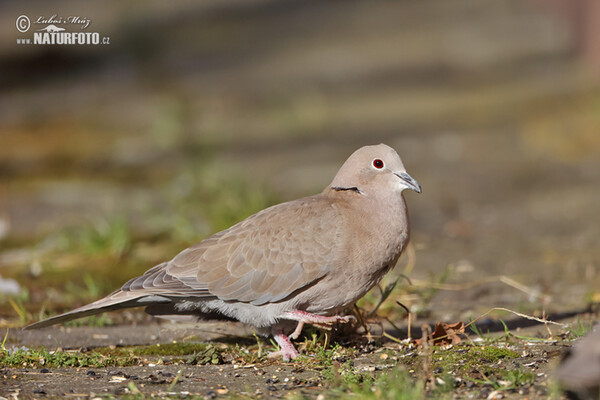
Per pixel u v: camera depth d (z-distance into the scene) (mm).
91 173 17297
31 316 8930
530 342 7371
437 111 22391
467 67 26781
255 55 30609
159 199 14719
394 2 40500
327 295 7352
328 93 24828
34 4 40281
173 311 7750
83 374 6676
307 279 7242
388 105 23281
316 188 15367
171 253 11680
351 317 7191
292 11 38906
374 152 7582
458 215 14578
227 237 7504
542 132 19891
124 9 38562
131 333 8312
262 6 40188
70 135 20844
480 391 6016
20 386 6234
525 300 9570
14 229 13273
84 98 24828
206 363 7086
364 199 7500
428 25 33938
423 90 24750
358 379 6285
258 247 7332
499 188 16266
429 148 19344
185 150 18609
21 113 23297
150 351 7562
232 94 24828
